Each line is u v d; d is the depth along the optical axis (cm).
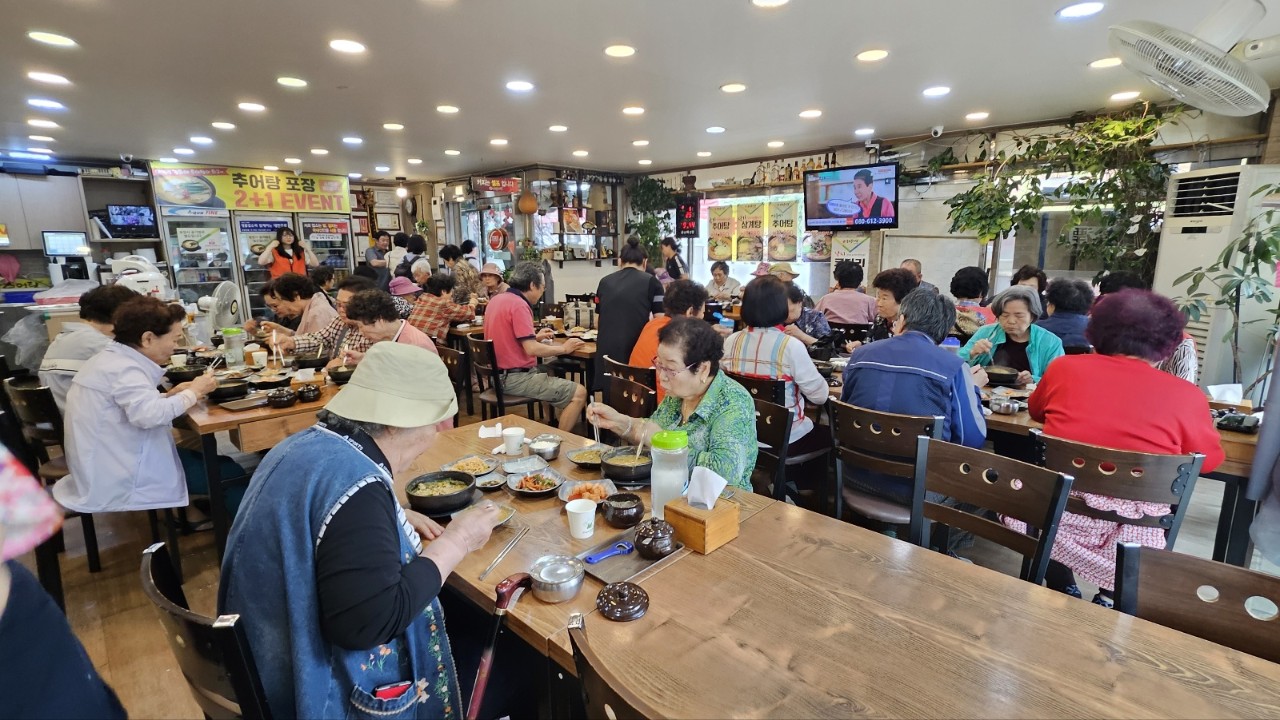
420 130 575
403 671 108
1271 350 383
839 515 218
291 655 95
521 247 877
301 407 248
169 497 235
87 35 309
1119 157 486
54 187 690
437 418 109
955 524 161
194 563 266
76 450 217
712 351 171
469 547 113
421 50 343
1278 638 97
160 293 511
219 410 244
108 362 218
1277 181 386
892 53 356
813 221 691
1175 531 157
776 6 285
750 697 86
